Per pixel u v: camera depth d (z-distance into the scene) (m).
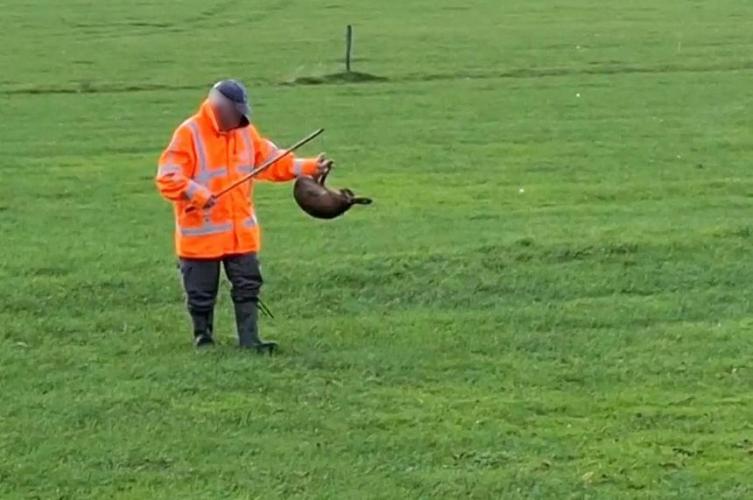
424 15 58.06
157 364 11.59
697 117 29.64
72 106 32.66
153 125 29.75
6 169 23.69
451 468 9.28
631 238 15.90
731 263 15.09
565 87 35.19
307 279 14.48
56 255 15.81
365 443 9.70
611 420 10.22
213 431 9.97
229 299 13.67
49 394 10.79
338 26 53.94
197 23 56.00
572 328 12.82
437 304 13.84
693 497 8.79
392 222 18.34
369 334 12.61
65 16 57.25
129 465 9.32
